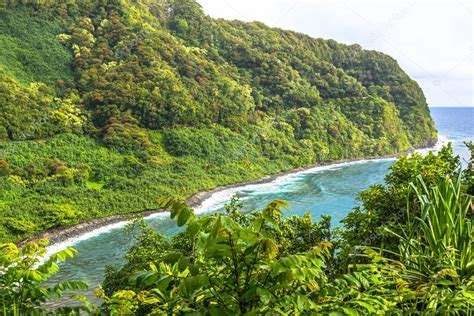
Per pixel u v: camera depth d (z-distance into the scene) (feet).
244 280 11.23
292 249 38.19
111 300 14.35
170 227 129.70
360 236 30.81
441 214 16.92
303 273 10.69
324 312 11.04
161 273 11.21
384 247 23.82
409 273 15.79
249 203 158.92
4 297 13.64
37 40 234.58
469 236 15.94
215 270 11.90
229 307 10.73
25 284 14.10
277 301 10.66
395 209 30.94
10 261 14.44
